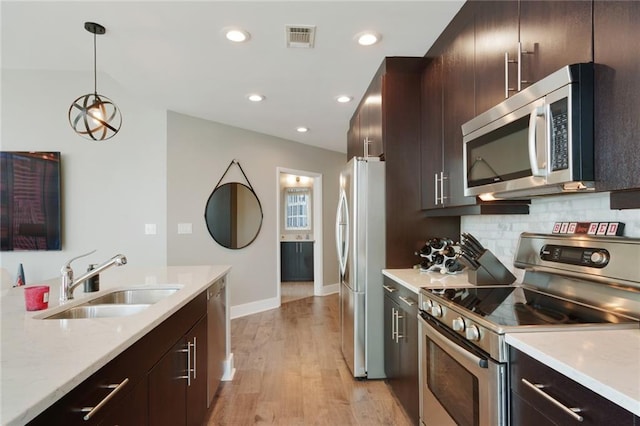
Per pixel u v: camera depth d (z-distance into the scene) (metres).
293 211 7.57
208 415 2.31
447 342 1.56
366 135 3.46
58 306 1.61
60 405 0.84
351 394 2.59
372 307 2.80
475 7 1.93
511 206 2.03
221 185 4.62
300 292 6.38
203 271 2.76
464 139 1.93
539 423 1.04
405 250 2.80
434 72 2.53
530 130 1.31
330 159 6.31
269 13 2.17
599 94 1.12
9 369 0.91
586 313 1.43
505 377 1.21
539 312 1.45
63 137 3.93
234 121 4.54
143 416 1.32
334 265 6.36
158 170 4.11
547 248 1.77
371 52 2.69
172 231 4.16
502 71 1.65
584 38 1.17
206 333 2.24
